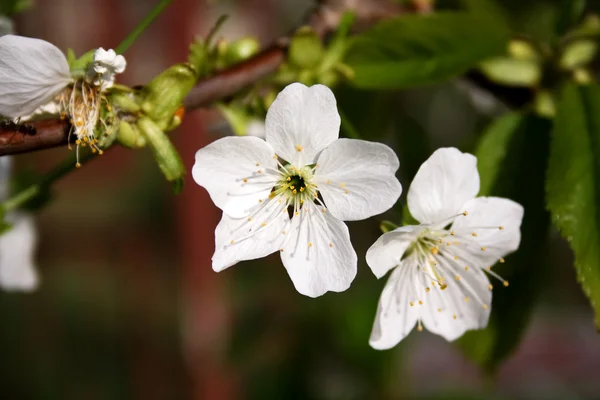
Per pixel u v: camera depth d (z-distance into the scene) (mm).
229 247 241
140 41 666
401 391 401
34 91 234
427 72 264
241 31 715
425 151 310
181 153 442
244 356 459
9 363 676
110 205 825
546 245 262
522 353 651
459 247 250
